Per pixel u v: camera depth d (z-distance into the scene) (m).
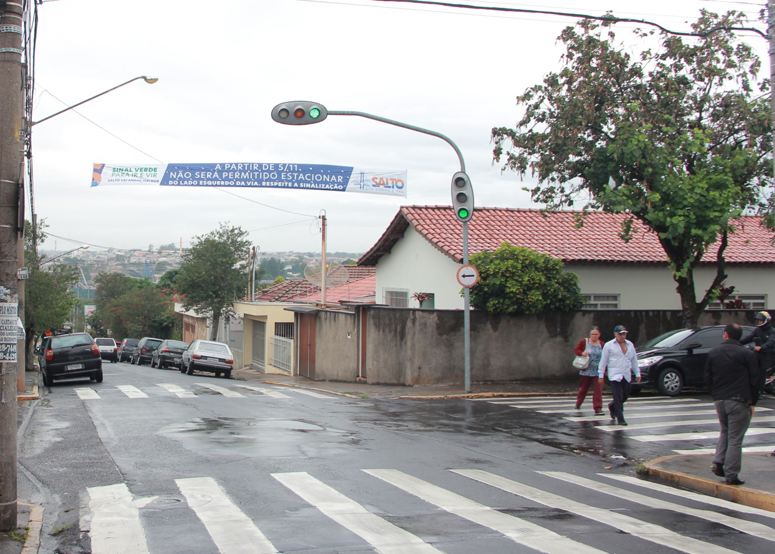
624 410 15.05
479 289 20.14
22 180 6.48
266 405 16.09
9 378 6.33
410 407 15.84
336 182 21.61
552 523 6.74
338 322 24.31
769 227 19.23
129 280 84.94
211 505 7.22
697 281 24.38
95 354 22.31
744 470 9.27
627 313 21.11
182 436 11.45
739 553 5.95
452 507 7.30
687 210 17.67
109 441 11.02
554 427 13.05
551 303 20.23
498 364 20.44
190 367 29.12
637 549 5.95
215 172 21.06
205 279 46.78
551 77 19.08
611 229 25.80
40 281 31.88
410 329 20.16
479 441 11.63
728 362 8.64
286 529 6.36
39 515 6.92
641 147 17.58
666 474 9.19
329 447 10.66
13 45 6.53
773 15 9.75
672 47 18.30
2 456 6.28
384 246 27.53
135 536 6.16
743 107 18.22
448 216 25.33
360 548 5.80
